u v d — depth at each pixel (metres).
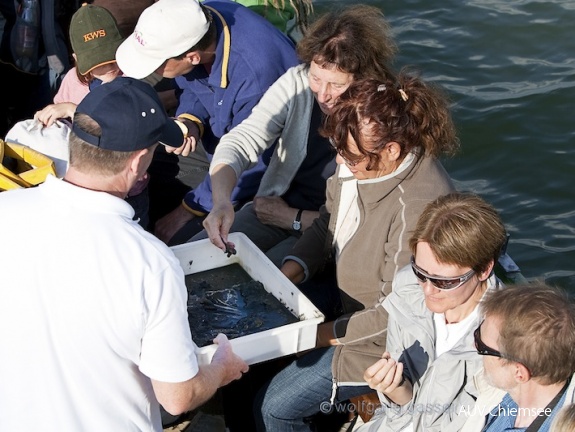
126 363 2.47
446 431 2.90
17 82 5.24
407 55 8.66
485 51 8.69
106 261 2.39
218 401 3.85
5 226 2.42
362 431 3.27
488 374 2.56
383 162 3.16
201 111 4.44
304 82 3.96
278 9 4.79
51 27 5.01
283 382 3.47
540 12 9.15
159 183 4.83
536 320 2.42
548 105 7.85
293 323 3.23
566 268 6.32
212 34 4.04
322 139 4.03
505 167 7.27
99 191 2.45
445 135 3.21
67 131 4.16
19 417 2.47
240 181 4.39
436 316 2.99
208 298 3.49
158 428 2.68
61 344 2.41
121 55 3.98
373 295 3.39
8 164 3.96
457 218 2.72
